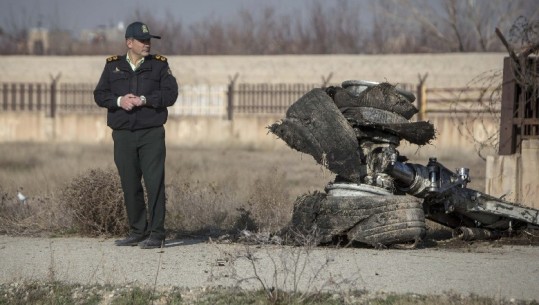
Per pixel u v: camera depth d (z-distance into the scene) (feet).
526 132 99.25
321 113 75.41
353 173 74.38
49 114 337.31
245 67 341.82
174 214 92.84
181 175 133.28
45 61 365.20
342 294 56.95
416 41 412.77
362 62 329.52
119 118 75.66
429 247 76.28
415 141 76.95
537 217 78.28
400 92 75.15
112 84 76.07
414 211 72.69
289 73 334.03
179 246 76.84
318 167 191.93
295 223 75.87
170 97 76.07
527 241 80.18
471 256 70.38
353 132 74.49
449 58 318.45
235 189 118.42
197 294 58.44
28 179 138.31
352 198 73.46
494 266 65.98
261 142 290.97
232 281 61.21
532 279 61.46
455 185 77.61
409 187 77.05
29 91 343.87
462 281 60.75
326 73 329.93
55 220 88.38
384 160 74.54
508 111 98.22
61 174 148.36
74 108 343.67
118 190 84.23
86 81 354.33
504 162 96.53
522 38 96.84
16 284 61.93
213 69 343.26
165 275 63.93
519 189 96.32
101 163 184.34
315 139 75.36
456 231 80.74
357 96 75.46
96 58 364.99
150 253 72.95
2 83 358.43
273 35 458.91
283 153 255.09
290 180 148.56
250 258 61.62
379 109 75.15
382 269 64.49
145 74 75.87
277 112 321.11
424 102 293.23
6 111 341.82
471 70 311.88
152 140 75.82
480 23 386.52
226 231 86.48
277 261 67.31
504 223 80.59
